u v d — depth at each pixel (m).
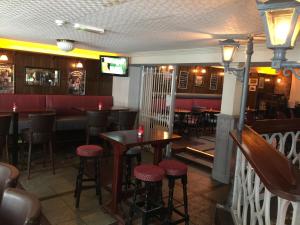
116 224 2.97
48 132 4.26
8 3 2.41
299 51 3.29
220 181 4.50
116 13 2.61
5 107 5.59
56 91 6.48
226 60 2.71
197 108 7.73
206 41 3.86
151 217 3.01
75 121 6.04
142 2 2.18
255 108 9.17
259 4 1.36
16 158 4.53
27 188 3.75
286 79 9.66
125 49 5.66
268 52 3.61
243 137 2.19
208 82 9.51
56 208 3.23
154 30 3.32
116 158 3.12
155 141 3.10
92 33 3.85
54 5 2.42
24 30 3.94
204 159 5.53
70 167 4.75
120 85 7.08
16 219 1.41
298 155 3.27
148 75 6.27
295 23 1.30
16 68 5.82
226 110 4.46
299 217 1.11
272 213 2.10
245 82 2.49
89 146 3.43
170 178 2.83
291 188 1.10
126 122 5.53
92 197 3.59
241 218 2.13
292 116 7.22
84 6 2.42
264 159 1.56
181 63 5.05
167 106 5.71
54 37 4.53
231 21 2.60
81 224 2.92
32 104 5.98
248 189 1.86
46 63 6.23
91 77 7.03
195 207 3.50
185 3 2.12
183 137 7.22
